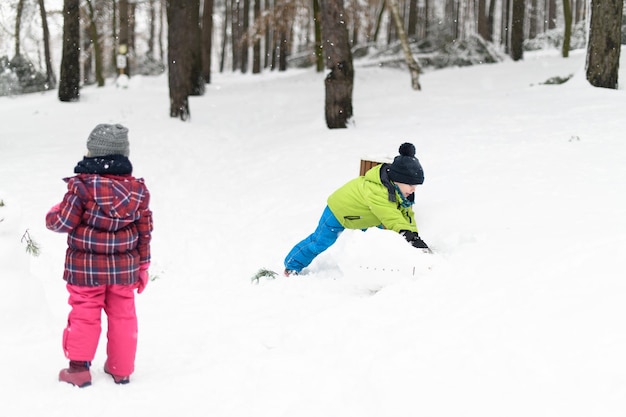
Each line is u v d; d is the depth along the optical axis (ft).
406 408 11.00
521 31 84.94
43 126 53.47
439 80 70.44
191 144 46.39
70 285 12.61
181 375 13.19
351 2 88.28
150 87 86.89
